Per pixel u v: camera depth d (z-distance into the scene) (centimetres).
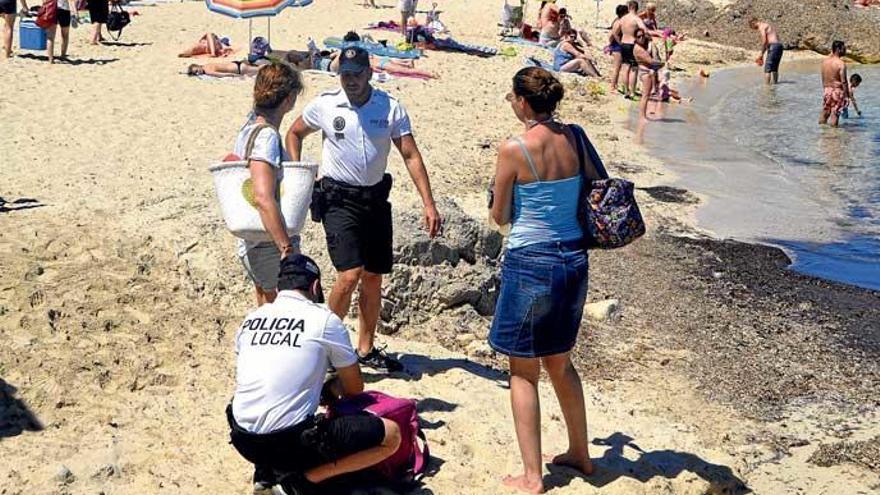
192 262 856
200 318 784
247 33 2406
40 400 645
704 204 1410
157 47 2108
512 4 3231
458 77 2062
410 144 643
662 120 2002
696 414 788
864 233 1306
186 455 599
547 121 560
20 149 1267
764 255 1195
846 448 749
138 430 625
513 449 634
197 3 2830
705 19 3250
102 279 817
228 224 597
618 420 724
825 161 1708
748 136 1892
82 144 1312
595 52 2673
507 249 564
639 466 641
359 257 646
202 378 700
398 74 2019
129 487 564
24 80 1697
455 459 611
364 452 527
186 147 1318
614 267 1105
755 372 871
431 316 858
